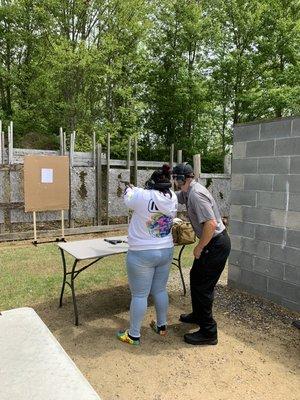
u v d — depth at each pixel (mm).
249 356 3305
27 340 1453
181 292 4918
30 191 7551
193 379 2930
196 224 3352
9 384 1189
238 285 5008
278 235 4414
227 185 11266
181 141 16484
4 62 15641
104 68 12859
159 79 15906
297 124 4125
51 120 14828
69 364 1312
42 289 4887
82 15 13094
